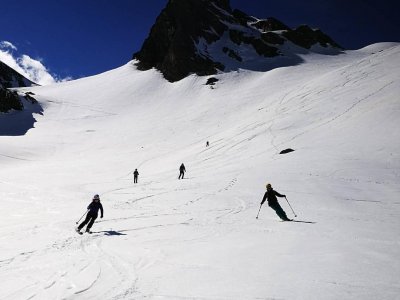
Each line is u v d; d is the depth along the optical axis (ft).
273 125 145.59
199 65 378.73
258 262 24.75
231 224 41.16
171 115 271.49
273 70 347.56
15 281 22.97
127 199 68.59
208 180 86.69
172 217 47.14
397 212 47.52
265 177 79.15
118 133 236.43
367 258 24.68
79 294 20.58
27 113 299.17
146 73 413.80
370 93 145.69
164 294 19.80
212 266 24.45
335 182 70.03
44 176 119.96
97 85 398.01
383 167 79.00
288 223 40.47
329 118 134.21
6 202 68.49
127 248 31.04
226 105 265.34
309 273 21.77
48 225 43.88
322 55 434.30
